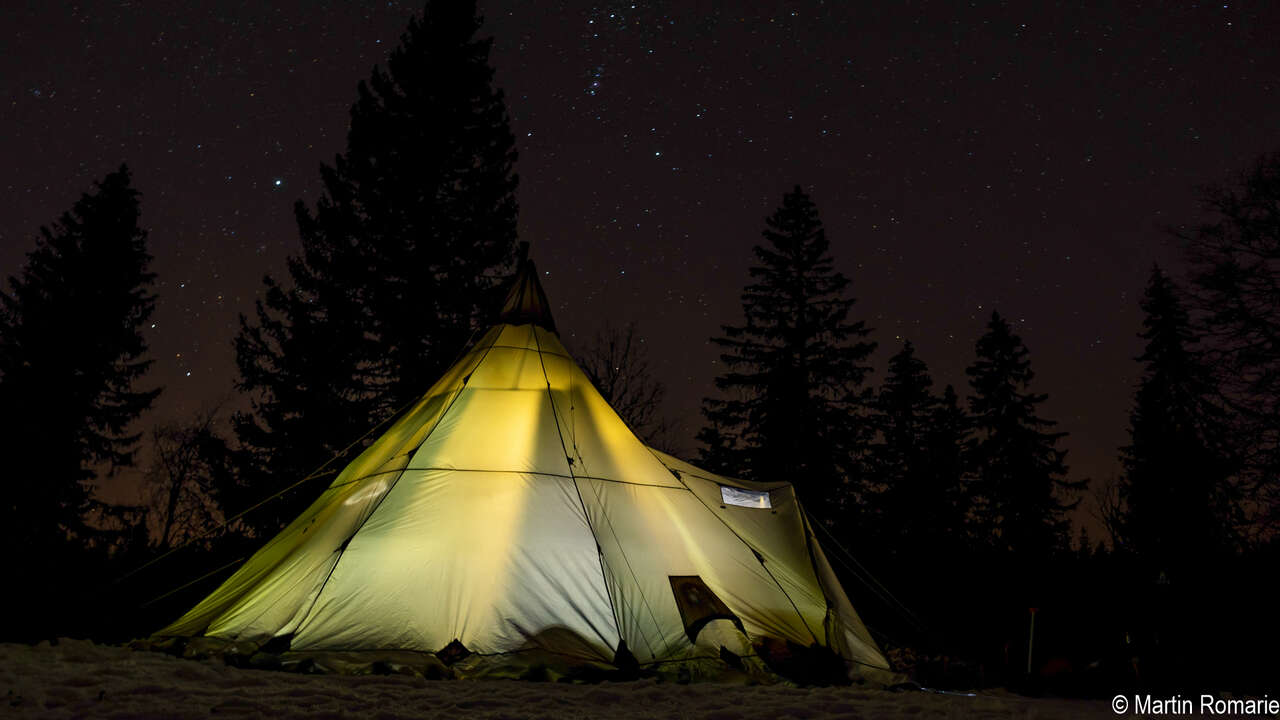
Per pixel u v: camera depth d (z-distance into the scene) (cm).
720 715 599
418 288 2066
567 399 1023
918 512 2881
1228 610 1241
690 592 861
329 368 2020
